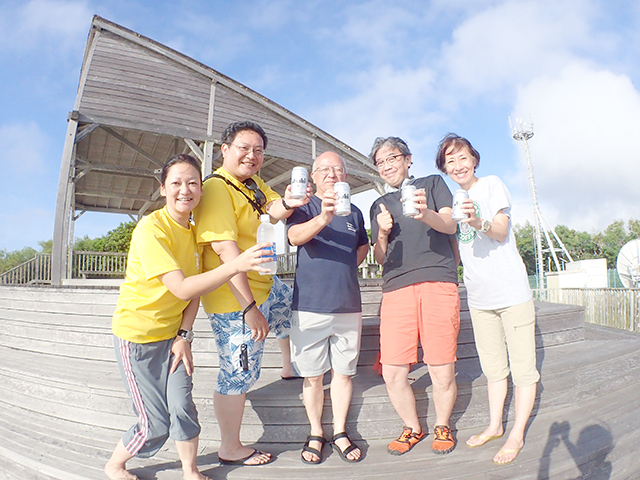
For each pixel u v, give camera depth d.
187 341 2.13
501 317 2.47
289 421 2.48
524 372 2.35
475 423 2.67
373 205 2.66
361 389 2.69
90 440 2.52
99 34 8.91
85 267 11.84
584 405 2.96
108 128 8.77
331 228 2.39
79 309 3.71
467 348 3.42
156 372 2.04
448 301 2.33
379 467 2.18
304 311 2.29
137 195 13.17
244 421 2.51
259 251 1.72
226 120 9.97
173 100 9.35
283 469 2.17
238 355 2.16
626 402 2.99
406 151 2.58
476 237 2.51
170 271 1.86
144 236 1.93
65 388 2.81
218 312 2.17
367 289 3.96
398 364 2.36
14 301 4.17
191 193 2.00
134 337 1.98
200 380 2.84
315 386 2.34
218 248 2.07
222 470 2.17
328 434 2.48
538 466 2.17
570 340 3.96
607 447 2.39
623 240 50.97
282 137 10.88
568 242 52.41
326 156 2.46
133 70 9.06
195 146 9.45
